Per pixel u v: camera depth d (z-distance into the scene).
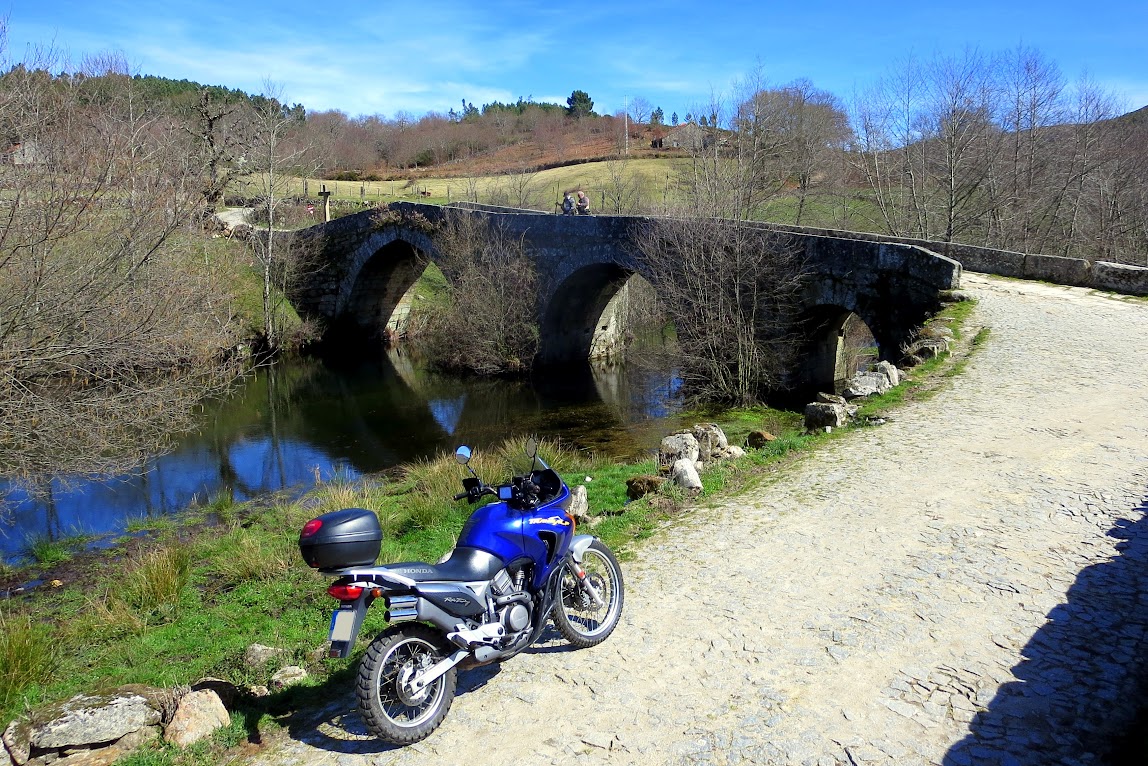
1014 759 3.72
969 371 12.94
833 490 7.99
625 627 5.36
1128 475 7.68
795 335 21.97
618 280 29.97
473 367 30.69
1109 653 4.59
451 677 4.34
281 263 36.47
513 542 4.66
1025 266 20.67
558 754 4.00
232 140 33.41
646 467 10.86
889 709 4.20
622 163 59.91
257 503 14.77
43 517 14.16
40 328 10.78
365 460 18.38
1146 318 15.88
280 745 4.28
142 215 11.43
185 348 15.33
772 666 4.71
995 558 6.02
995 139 33.25
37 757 4.02
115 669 6.31
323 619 7.18
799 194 42.47
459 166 73.50
